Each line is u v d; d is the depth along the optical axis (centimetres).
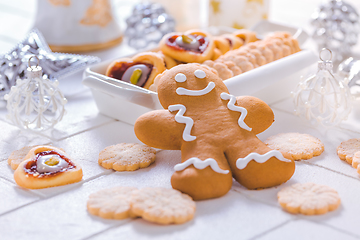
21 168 62
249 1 94
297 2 130
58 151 64
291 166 61
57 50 96
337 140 69
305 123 72
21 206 60
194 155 61
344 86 70
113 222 58
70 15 94
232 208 59
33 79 69
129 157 65
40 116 70
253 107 64
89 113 76
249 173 60
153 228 57
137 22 95
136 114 72
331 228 57
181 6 101
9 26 109
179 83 65
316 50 94
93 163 66
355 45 92
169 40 76
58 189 62
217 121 63
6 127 73
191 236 56
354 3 121
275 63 75
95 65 75
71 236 56
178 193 59
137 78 72
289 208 58
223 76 72
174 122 63
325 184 62
